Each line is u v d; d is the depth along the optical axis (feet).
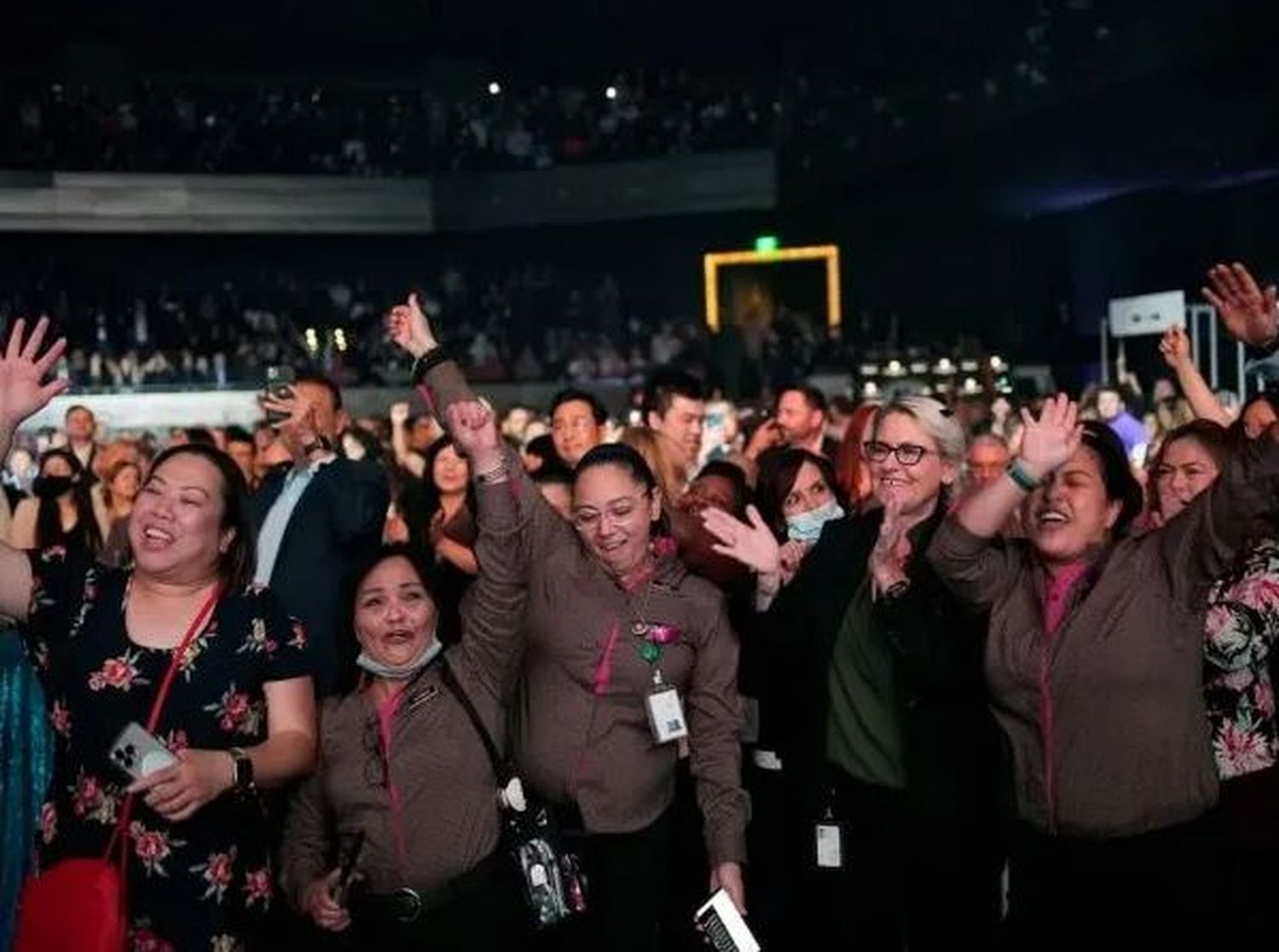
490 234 102.78
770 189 93.66
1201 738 12.66
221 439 40.52
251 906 12.14
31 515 31.96
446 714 13.94
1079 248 83.10
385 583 13.98
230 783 11.56
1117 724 12.46
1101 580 12.64
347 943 13.96
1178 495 15.61
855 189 85.66
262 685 12.24
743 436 37.70
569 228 100.73
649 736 14.89
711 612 14.97
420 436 41.27
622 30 105.81
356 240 101.81
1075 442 12.45
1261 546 13.98
